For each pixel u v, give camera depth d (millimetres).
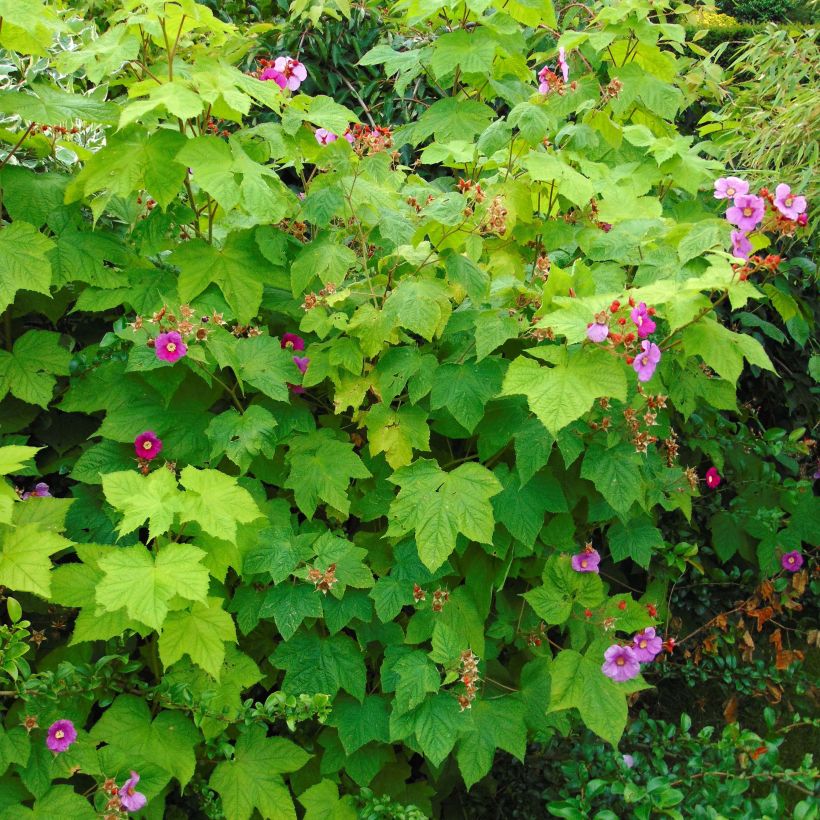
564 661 2285
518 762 2848
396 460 2268
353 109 4328
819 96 3396
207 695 2035
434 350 2424
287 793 2121
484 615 2385
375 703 2273
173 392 2244
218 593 2197
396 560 2305
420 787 2512
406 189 2732
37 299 2395
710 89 4160
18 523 2014
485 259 2623
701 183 3354
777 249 3709
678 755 2838
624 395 2010
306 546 2193
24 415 2389
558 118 2809
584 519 2701
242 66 4172
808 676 3424
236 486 2035
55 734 1861
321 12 3781
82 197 2305
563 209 2709
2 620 2305
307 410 2402
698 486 3531
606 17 3197
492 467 2482
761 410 4055
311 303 2299
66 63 2223
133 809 1886
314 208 2275
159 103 1968
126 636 2191
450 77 3111
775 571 3387
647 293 2180
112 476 1962
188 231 2582
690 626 3527
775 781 2955
